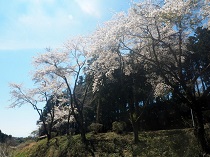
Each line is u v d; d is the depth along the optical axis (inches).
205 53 907.4
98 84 1030.4
